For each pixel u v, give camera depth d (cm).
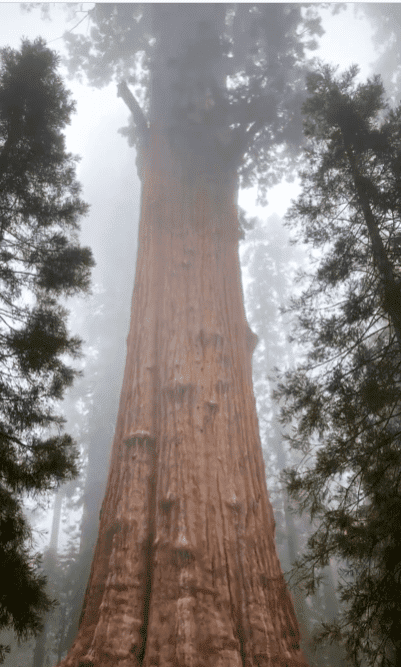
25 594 753
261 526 866
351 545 700
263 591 784
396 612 645
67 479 820
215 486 868
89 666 698
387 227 827
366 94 931
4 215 877
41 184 958
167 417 952
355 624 697
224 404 979
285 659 726
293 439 825
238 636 737
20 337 820
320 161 912
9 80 925
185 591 744
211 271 1173
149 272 1193
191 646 690
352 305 798
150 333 1095
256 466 950
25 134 909
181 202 1291
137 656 719
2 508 798
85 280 938
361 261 834
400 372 759
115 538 835
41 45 991
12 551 772
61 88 965
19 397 830
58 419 858
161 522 826
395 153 842
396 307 736
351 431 758
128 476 906
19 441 809
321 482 772
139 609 763
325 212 892
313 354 841
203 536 807
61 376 869
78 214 952
